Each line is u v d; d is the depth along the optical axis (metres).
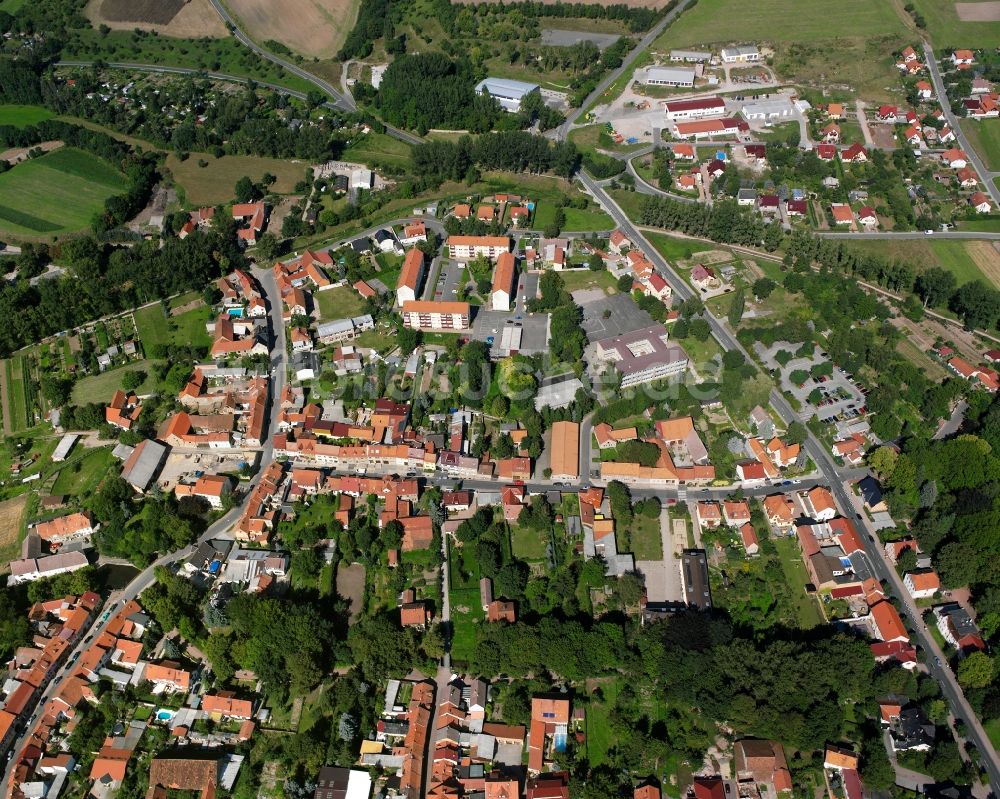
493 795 184.12
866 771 186.12
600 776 185.12
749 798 185.38
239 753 193.25
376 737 197.88
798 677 197.50
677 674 199.88
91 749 196.62
